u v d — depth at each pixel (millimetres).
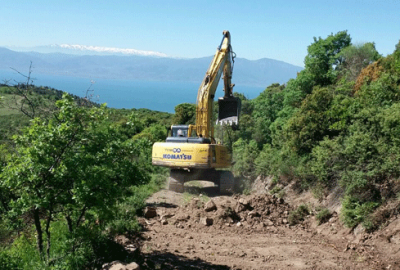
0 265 8406
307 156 19016
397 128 13156
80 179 8039
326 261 10086
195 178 22141
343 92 23859
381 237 10922
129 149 9352
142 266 9031
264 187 21359
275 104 37500
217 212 14508
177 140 21875
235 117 24562
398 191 11758
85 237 8727
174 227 13781
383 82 18172
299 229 13750
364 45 32719
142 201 16547
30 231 11148
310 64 33812
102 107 8727
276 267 9609
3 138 10992
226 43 24016
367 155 13078
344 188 13781
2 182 8148
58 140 8031
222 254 10680
